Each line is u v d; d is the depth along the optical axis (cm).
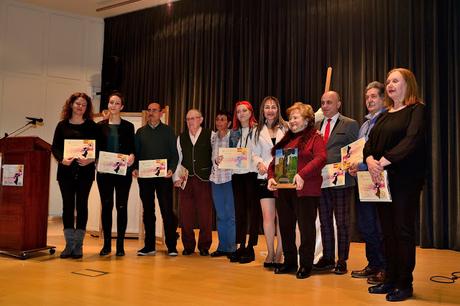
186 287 280
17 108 739
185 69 720
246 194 379
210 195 420
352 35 570
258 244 494
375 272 311
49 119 771
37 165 389
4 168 391
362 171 267
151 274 319
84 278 302
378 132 269
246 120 383
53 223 689
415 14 525
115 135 394
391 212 264
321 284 292
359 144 298
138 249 438
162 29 757
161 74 750
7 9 735
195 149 415
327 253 343
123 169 382
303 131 321
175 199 700
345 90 571
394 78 268
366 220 313
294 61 617
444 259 416
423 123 254
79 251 379
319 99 591
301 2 618
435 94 501
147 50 773
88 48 820
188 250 413
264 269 342
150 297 254
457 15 494
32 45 759
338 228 332
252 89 654
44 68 770
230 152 371
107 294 259
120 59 751
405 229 254
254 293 267
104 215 394
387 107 287
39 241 392
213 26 697
